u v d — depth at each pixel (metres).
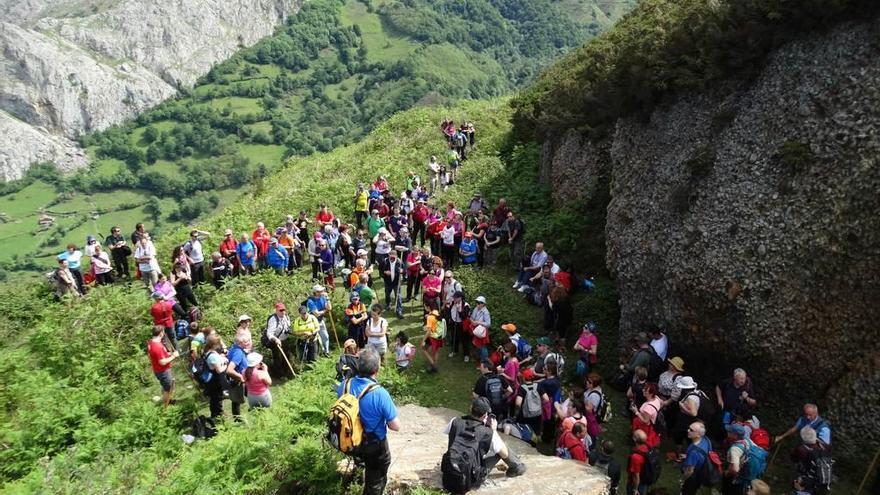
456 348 13.43
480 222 17.38
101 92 173.62
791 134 10.02
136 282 17.47
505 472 7.56
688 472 8.33
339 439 6.15
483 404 6.95
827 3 9.81
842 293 9.19
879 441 8.96
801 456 8.52
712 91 11.90
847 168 9.18
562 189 18.81
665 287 11.56
